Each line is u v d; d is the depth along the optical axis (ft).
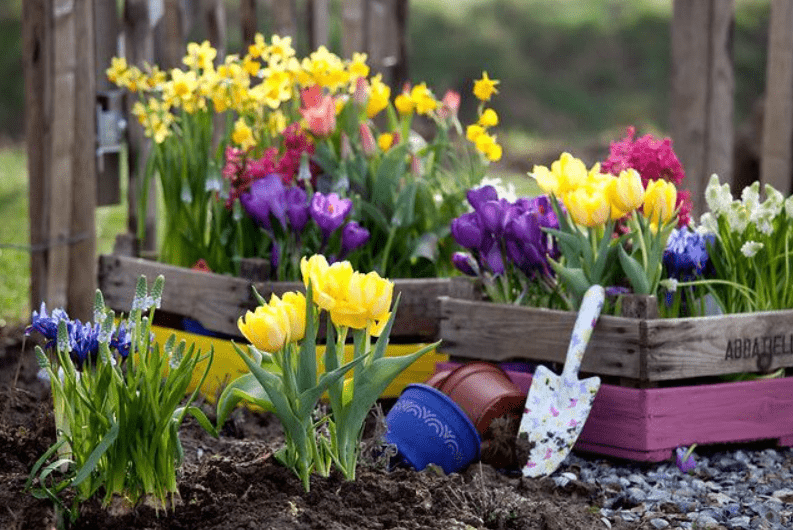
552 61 135.74
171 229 27.91
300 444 17.34
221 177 26.50
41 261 30.07
